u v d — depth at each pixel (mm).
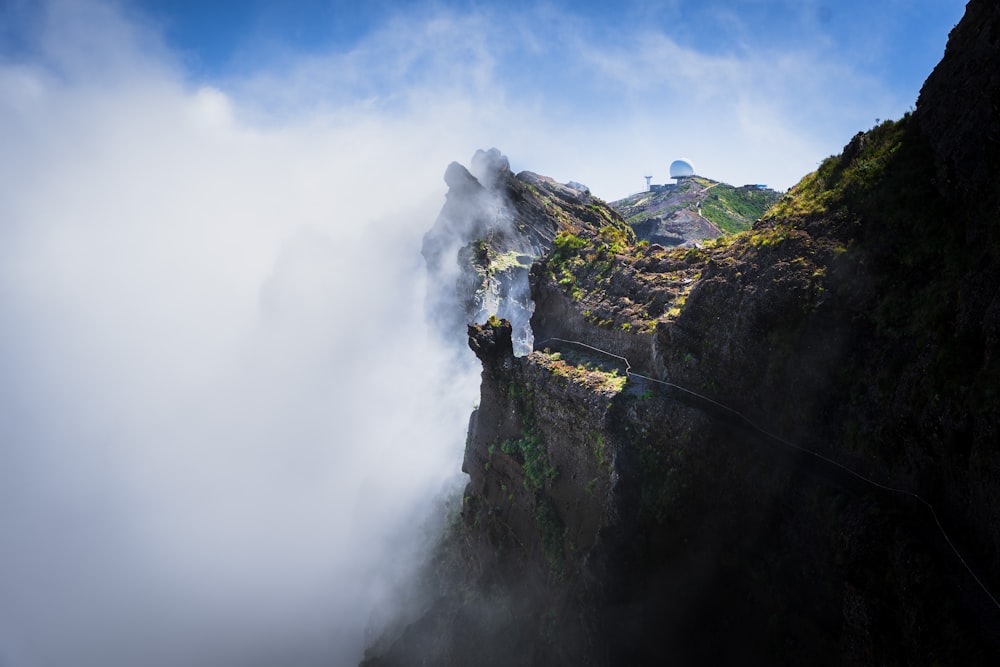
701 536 18375
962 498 12922
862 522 14078
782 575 16094
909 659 12305
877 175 17609
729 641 17109
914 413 14094
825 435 16438
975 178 14469
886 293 15875
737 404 18812
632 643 18516
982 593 11812
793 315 17500
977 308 13125
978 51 15578
